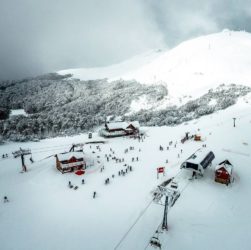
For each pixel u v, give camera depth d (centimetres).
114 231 4181
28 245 3962
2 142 10025
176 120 12762
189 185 5297
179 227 4138
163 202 4794
